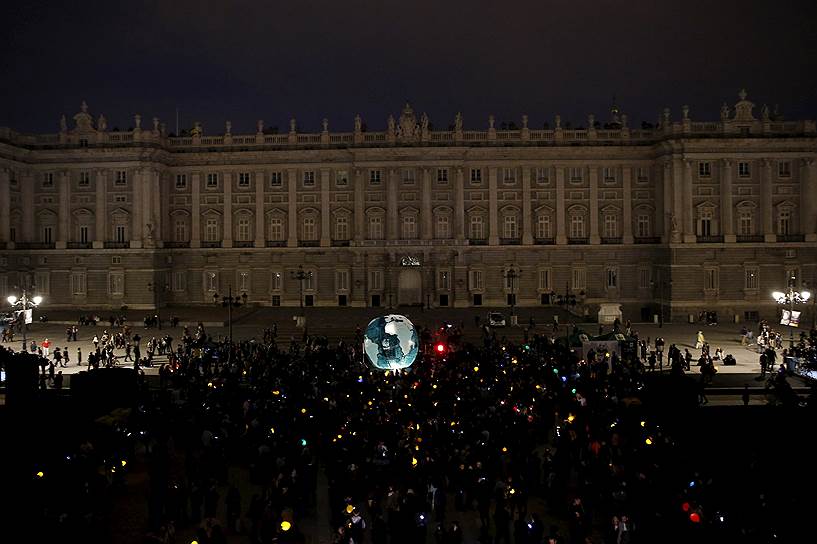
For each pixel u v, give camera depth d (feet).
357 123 345.72
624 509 92.02
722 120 327.67
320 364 169.58
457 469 104.12
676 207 326.24
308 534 98.37
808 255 323.98
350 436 108.37
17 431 119.14
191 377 164.14
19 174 338.13
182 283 353.51
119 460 116.06
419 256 343.67
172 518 98.68
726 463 110.11
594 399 138.31
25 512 91.97
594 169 343.46
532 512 104.73
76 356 227.61
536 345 202.69
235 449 123.24
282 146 347.97
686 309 323.16
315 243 347.77
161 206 348.18
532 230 344.90
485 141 343.46
